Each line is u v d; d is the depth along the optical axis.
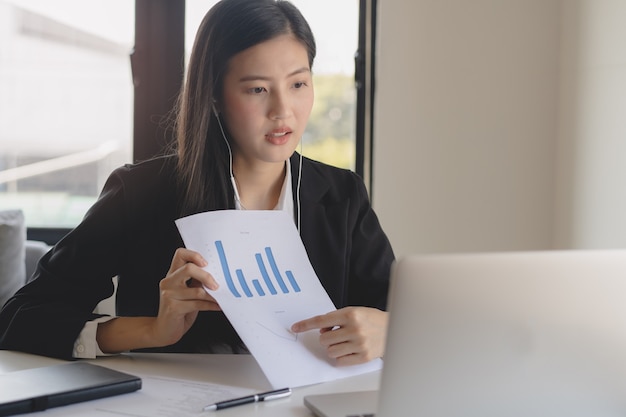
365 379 1.25
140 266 1.61
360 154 2.90
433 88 2.78
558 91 2.73
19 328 1.42
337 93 2.90
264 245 1.36
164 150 2.92
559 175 2.72
